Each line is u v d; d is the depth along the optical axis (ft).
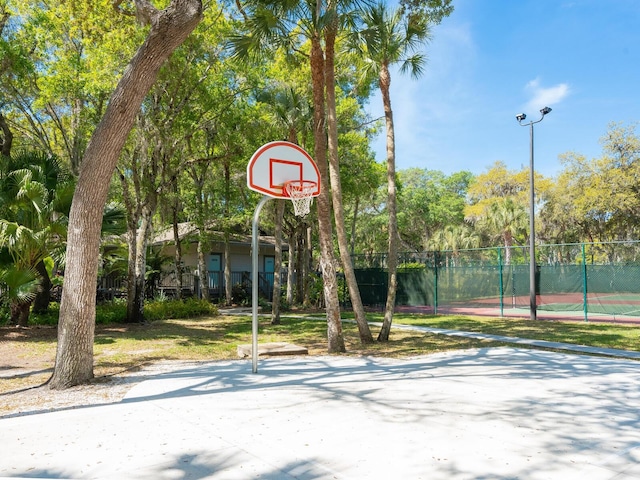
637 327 51.70
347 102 66.69
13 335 44.27
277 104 56.44
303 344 41.52
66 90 47.80
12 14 51.72
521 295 67.46
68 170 54.13
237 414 18.89
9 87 50.19
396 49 41.39
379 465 13.43
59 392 23.41
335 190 39.73
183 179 74.18
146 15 25.39
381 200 158.61
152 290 83.76
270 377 26.73
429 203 182.50
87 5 43.78
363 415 18.56
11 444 15.55
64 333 25.02
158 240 97.81
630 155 116.16
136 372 28.89
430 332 48.32
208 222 75.31
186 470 13.20
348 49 41.50
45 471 13.23
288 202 74.08
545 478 12.53
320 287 81.20
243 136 58.29
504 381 25.08
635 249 97.25
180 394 22.68
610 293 58.75
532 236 60.34
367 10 39.65
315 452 14.51
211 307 70.64
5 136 53.57
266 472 13.01
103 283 75.87
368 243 167.43
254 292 28.63
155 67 25.50
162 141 52.29
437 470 13.05
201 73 51.90
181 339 44.39
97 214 25.44
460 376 26.58
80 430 17.01
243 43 37.86
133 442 15.62
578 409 19.38
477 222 161.38
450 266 71.77
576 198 122.62
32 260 45.68
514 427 16.93
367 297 79.15
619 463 13.58
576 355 34.06
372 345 39.75
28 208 44.16
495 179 167.73
